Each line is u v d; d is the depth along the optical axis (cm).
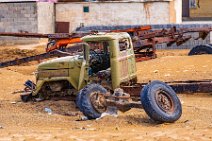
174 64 2366
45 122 1322
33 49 3575
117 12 4162
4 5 3900
